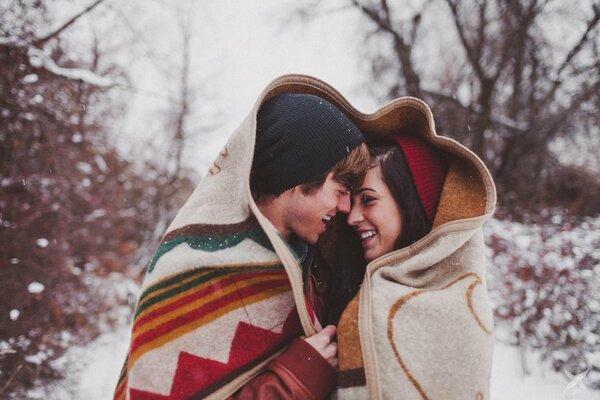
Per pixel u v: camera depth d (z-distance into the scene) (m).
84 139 4.26
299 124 0.98
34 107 3.53
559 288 3.18
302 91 1.13
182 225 1.02
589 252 3.41
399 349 0.88
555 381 2.97
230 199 1.02
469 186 1.04
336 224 1.19
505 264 3.60
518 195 6.89
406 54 7.51
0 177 3.34
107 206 5.03
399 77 7.76
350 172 1.01
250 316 0.97
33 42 3.46
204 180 1.09
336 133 0.99
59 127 3.85
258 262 0.95
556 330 3.12
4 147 3.37
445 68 7.84
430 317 0.91
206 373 0.93
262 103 1.07
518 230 4.53
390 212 1.06
